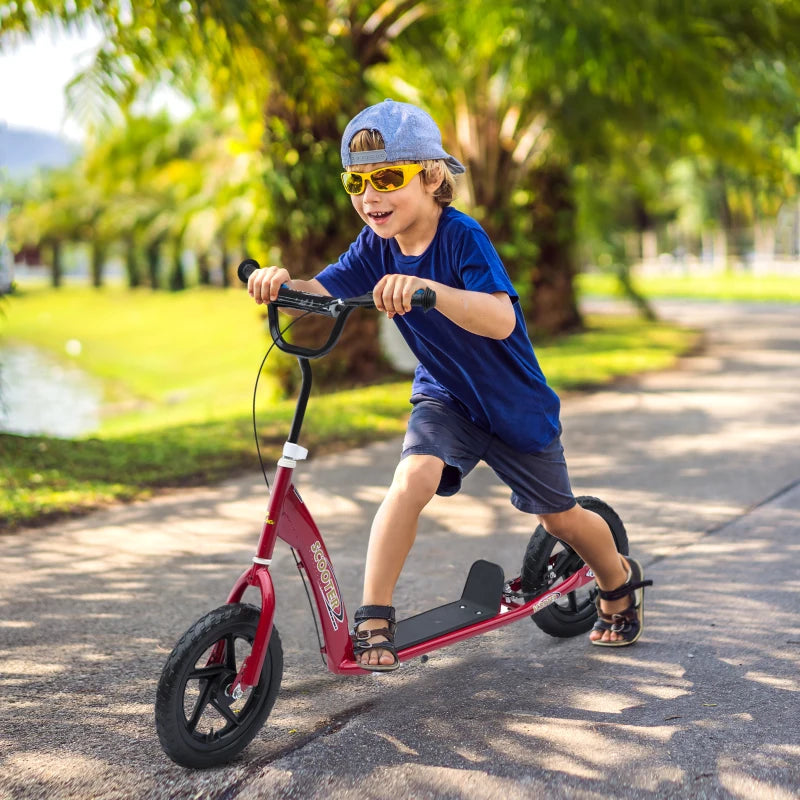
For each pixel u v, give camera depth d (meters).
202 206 21.39
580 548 3.36
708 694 3.16
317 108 9.12
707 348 14.20
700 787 2.59
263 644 2.71
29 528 5.40
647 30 10.28
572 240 16.91
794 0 11.23
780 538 4.92
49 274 70.50
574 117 14.27
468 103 14.16
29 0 7.69
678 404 9.21
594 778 2.65
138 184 28.45
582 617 3.72
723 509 5.52
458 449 2.99
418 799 2.57
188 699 3.22
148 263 47.91
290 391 11.12
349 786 2.64
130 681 3.39
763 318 20.39
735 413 8.62
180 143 24.19
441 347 2.91
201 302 36.44
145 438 7.88
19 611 4.10
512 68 12.19
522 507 3.19
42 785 2.68
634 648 3.58
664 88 11.13
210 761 2.74
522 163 15.00
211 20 7.91
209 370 19.42
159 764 2.79
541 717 3.03
